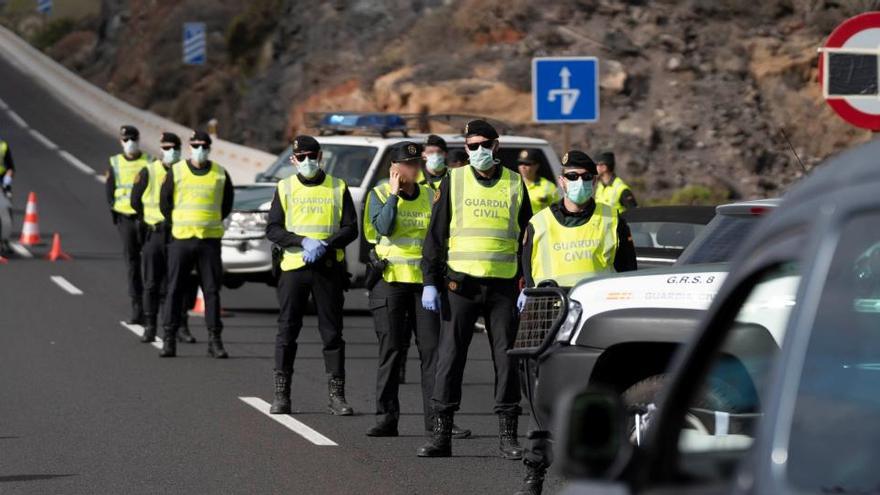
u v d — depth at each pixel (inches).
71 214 3481.8
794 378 325.7
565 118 1871.3
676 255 1407.5
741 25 4160.9
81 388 1363.2
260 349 1657.2
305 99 5022.1
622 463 360.5
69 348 1626.5
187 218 1565.0
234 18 6919.3
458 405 1072.2
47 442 1106.7
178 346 1673.2
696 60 4089.6
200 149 1567.4
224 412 1250.6
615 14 4276.6
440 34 4635.8
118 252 2748.5
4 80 7436.0
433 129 4146.2
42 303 2021.4
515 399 1059.9
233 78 6555.1
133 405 1277.1
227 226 1982.0
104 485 960.9
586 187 981.8
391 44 4899.1
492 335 1052.5
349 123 2103.8
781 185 3789.4
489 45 4434.1
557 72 1868.8
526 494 893.8
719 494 338.6
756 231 356.2
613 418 359.3
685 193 3582.7
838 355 331.9
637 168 3806.6
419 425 1215.6
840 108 1067.3
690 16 4207.7
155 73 7155.5
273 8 6515.8
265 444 1113.4
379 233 1143.0
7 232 2657.5
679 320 808.3
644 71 4089.6
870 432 328.8
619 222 998.4
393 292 1144.2
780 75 4033.0
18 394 1325.0
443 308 1052.5
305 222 1232.8
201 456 1063.6
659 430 360.8
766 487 320.8
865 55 1067.3
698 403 636.7
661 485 358.3
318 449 1098.7
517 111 4119.1
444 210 1043.9
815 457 323.3
